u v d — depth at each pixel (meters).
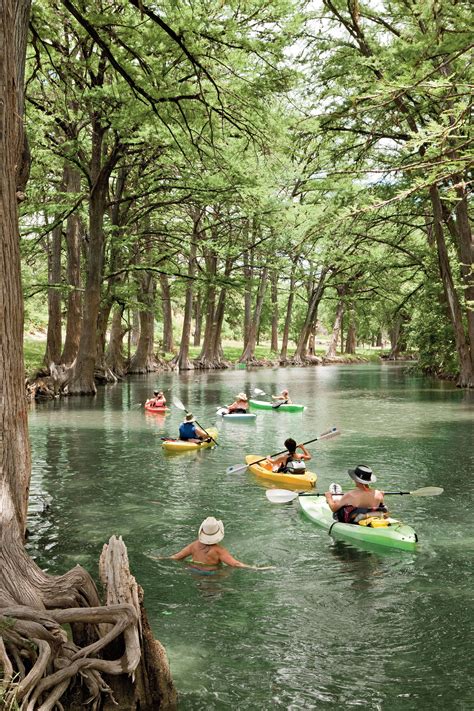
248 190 30.83
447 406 26.22
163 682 5.04
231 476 13.30
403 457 15.12
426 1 15.80
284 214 42.41
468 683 5.39
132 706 4.85
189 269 45.38
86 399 28.64
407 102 28.33
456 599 7.10
